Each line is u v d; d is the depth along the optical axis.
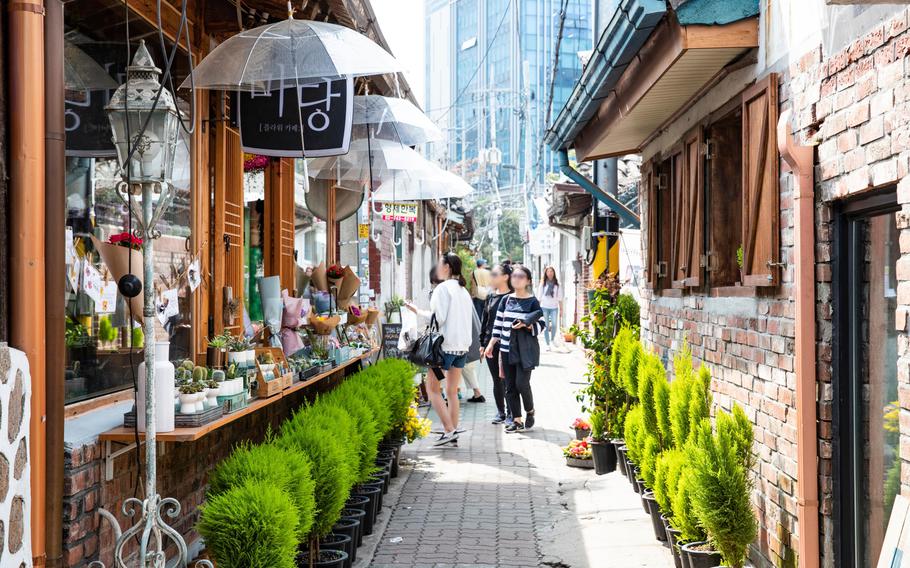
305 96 6.01
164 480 5.25
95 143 4.88
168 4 5.63
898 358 3.48
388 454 8.18
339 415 6.05
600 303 9.60
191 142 6.17
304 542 5.36
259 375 5.63
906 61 3.37
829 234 4.34
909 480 3.30
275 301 7.26
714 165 6.43
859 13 3.83
